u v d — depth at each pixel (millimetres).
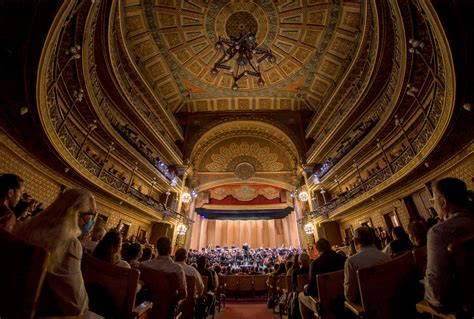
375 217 13391
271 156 24562
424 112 8531
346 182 16891
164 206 16938
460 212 1828
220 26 17188
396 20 8141
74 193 1975
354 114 14742
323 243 4133
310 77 19844
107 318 2338
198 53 18516
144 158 14938
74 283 1758
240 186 26453
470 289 1334
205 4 15984
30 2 4977
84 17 7398
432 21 5551
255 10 16516
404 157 9914
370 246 3094
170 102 21984
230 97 22422
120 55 13922
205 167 24328
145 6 15070
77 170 8953
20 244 1320
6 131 6914
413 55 8250
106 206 12430
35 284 1276
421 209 10188
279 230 28594
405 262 2572
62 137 8156
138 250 4348
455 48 5531
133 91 15789
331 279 3314
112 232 3066
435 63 7168
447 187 1951
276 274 9031
